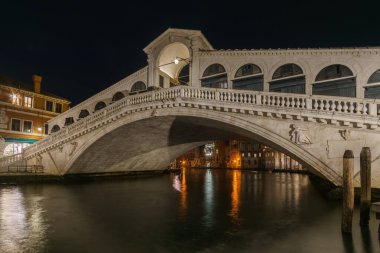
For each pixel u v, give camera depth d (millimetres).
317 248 7375
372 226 9172
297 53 17609
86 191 18219
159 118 18641
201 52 20484
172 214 11383
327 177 13086
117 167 27781
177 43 21219
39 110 31547
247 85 19047
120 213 11586
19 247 7457
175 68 24469
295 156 14211
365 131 12250
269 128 14297
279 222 10039
